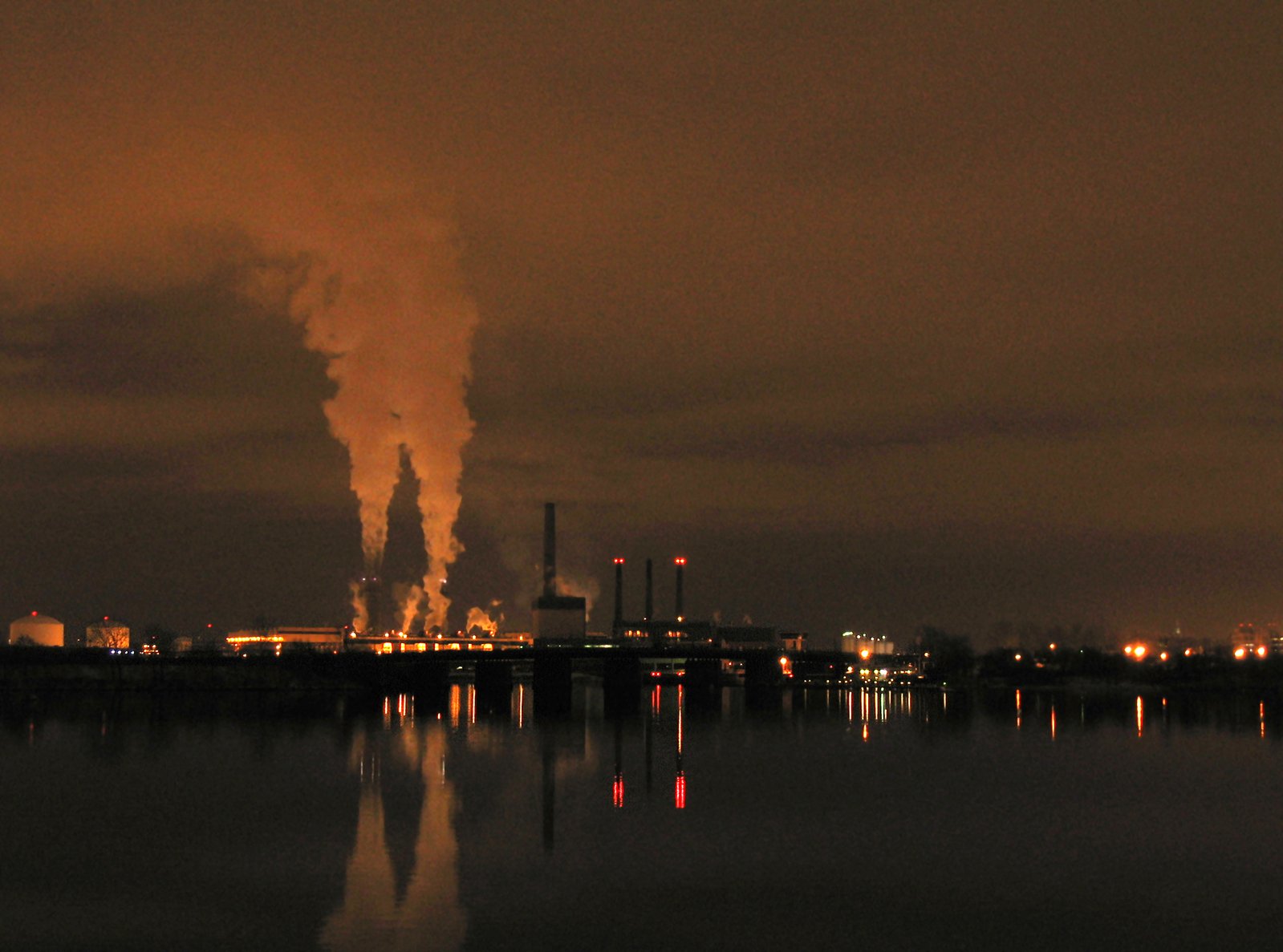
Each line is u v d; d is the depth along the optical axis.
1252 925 87.31
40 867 101.81
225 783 146.62
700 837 114.50
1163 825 121.81
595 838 113.81
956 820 124.12
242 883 96.44
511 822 121.62
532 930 84.44
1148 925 87.31
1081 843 112.94
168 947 80.69
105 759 168.12
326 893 93.69
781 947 81.69
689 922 86.88
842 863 104.31
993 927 86.38
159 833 115.31
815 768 164.62
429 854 106.69
